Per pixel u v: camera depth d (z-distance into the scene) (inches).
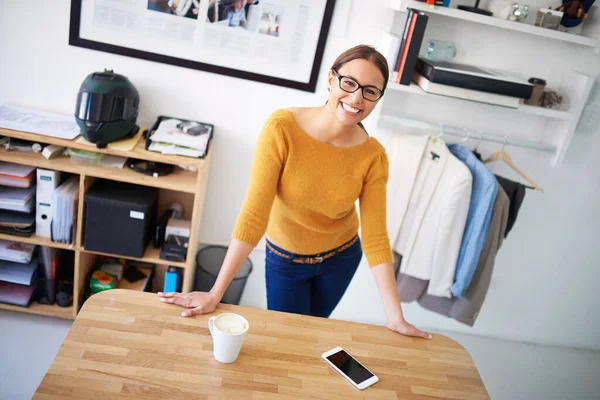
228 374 53.9
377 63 60.6
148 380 51.3
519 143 107.5
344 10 103.5
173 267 109.7
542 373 126.1
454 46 106.3
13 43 103.2
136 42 103.5
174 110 109.4
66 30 102.7
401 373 59.2
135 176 98.3
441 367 61.6
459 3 103.7
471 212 102.7
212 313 62.2
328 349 60.4
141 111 109.1
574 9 101.4
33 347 100.3
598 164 118.2
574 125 105.4
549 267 128.5
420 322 132.8
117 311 59.0
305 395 53.4
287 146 66.5
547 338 136.5
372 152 69.7
